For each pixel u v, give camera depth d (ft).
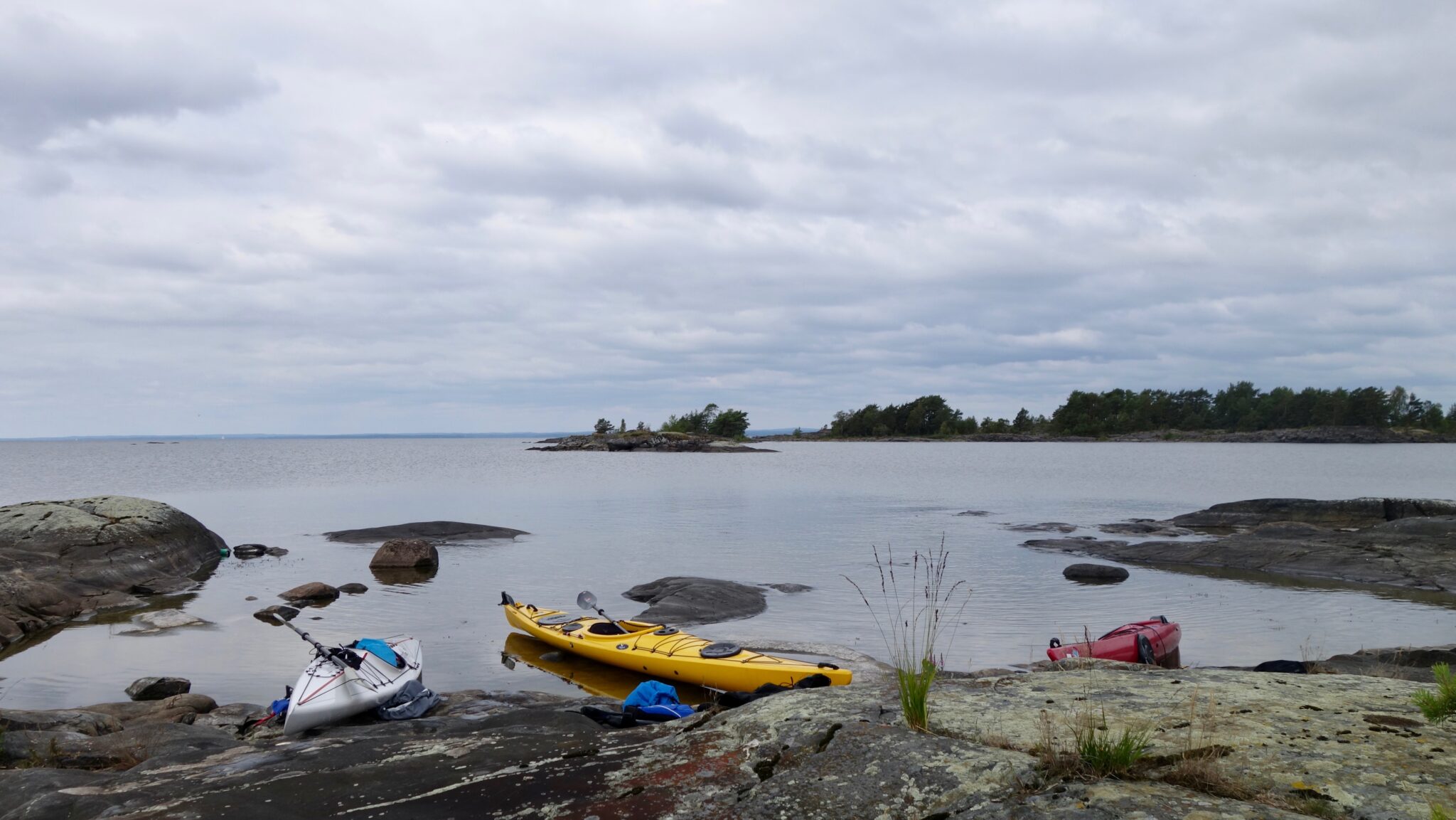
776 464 332.19
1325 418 620.49
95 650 54.95
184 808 18.31
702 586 69.41
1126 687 21.76
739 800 16.67
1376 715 18.04
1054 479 232.32
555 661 52.80
